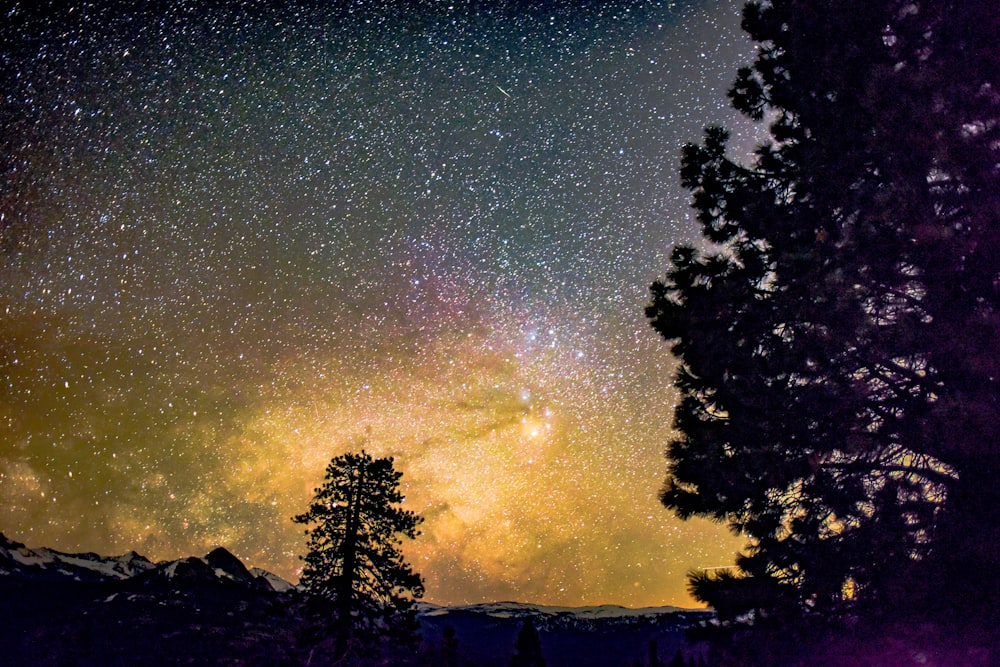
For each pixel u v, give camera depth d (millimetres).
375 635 30703
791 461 13609
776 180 16031
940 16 13938
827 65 14906
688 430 15117
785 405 13859
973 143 12719
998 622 10992
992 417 11484
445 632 53250
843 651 12094
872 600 12250
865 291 13797
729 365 14766
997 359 11711
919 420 12305
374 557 31125
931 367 13008
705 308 15148
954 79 13227
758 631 13367
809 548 13188
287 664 29984
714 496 14359
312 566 30953
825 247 14133
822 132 14844
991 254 12359
